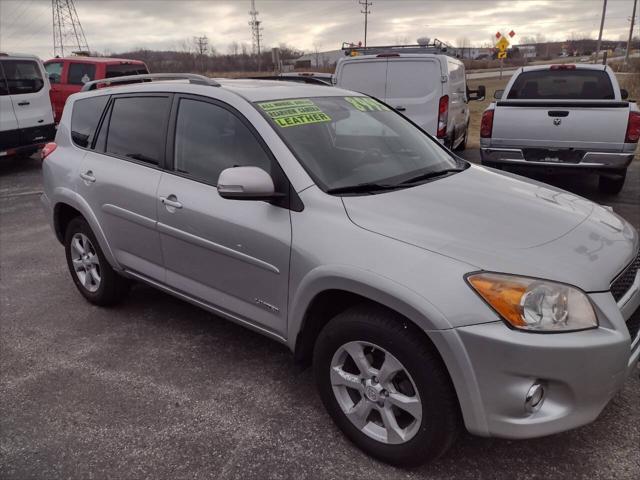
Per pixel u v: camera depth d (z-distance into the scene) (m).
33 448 2.73
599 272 2.34
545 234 2.52
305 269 2.62
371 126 3.47
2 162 12.03
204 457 2.64
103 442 2.76
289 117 3.10
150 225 3.49
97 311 4.32
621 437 2.69
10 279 5.07
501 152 7.04
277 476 2.51
